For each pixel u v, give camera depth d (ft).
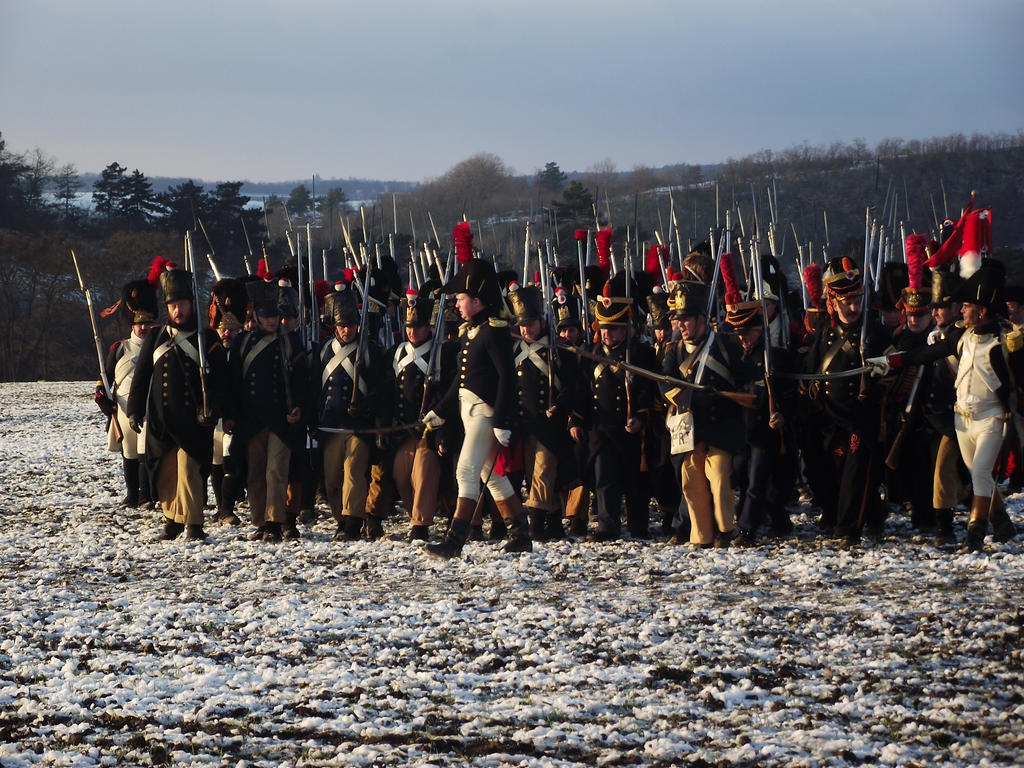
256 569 86.99
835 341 91.20
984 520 85.05
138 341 121.80
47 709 54.29
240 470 100.42
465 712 53.67
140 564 90.33
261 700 55.36
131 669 60.90
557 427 96.78
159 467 100.48
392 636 66.18
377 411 98.12
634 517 98.12
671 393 90.48
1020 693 53.78
